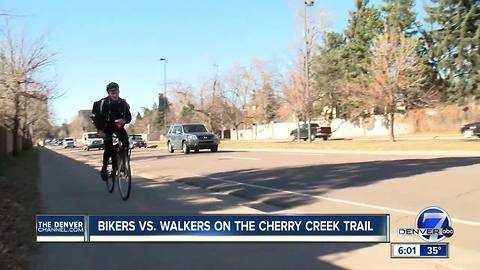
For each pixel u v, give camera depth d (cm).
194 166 2088
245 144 4684
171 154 3291
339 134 7019
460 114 5834
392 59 4072
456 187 1153
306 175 1530
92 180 1581
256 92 7538
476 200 995
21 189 1337
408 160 1914
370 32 6625
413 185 1215
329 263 623
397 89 4056
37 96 3450
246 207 985
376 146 3111
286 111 6475
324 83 6531
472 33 4850
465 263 606
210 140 3312
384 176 1409
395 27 6025
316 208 991
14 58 3344
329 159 2152
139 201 1086
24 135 5106
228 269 612
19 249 701
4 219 895
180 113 8369
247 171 1745
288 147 3703
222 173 1731
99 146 5853
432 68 5581
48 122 8294
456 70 5266
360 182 1314
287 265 620
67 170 2053
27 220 884
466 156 2142
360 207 977
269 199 1127
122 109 1092
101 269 625
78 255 680
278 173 1627
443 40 5256
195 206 1010
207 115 7506
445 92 5672
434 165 1652
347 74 6688
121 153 1112
